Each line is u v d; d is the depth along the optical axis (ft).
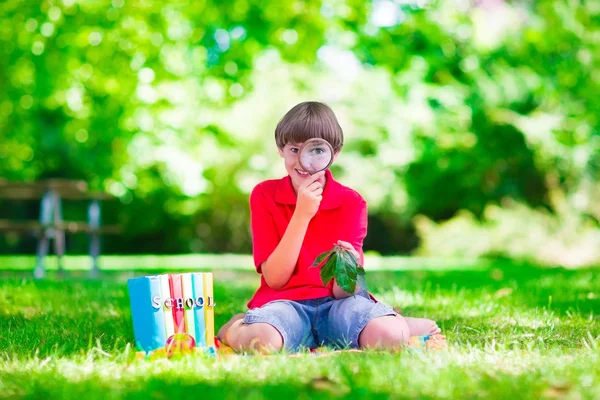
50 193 33.22
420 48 57.77
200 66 43.32
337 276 10.68
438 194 71.36
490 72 65.10
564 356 9.84
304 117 11.85
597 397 7.57
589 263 52.29
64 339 12.03
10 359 10.36
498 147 65.82
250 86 39.09
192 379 8.57
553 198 57.82
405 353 9.80
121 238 82.94
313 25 36.76
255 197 12.38
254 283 26.99
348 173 69.21
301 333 11.24
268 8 36.52
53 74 40.27
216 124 47.65
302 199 11.37
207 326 10.54
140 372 9.07
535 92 63.41
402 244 76.59
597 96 61.98
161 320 10.21
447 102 64.28
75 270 40.29
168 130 46.78
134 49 38.45
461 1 62.75
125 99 44.06
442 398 7.58
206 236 82.69
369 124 68.13
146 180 60.44
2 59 41.01
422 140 67.36
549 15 59.98
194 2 37.11
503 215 58.49
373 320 11.08
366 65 69.82
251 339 10.78
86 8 37.45
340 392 7.75
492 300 17.62
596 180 60.49
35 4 37.55
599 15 58.95
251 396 7.36
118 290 21.01
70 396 7.70
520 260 54.44
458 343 11.48
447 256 58.49
